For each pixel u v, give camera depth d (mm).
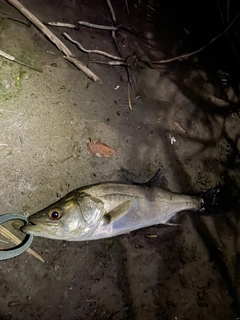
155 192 569
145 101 723
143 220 551
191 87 842
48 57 607
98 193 492
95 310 516
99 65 683
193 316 605
